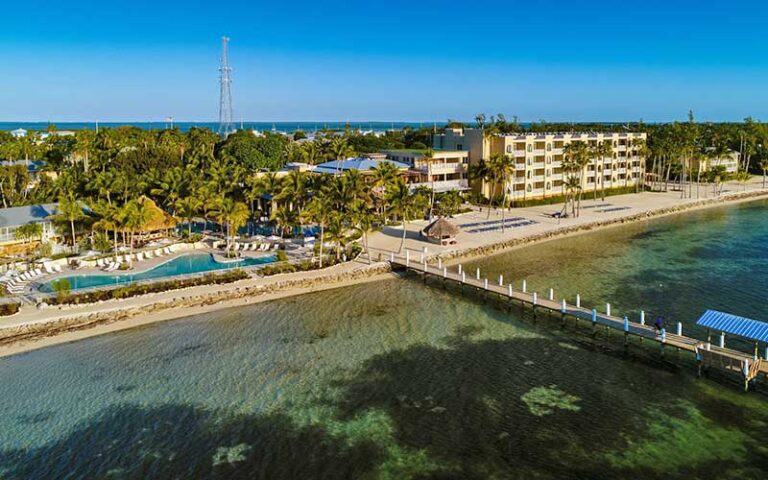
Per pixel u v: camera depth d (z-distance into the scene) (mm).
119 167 120188
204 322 59219
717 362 46000
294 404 42844
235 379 46781
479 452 36719
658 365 48531
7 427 40188
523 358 50281
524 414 41062
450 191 116000
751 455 35906
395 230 100938
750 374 44156
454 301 65562
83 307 59562
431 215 109812
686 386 44812
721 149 160250
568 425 39562
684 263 81938
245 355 51344
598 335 55031
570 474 34469
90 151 126375
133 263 77125
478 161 124250
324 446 37656
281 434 39062
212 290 65375
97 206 78312
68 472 35406
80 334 55750
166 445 38000
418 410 41812
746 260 83188
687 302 63906
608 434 38469
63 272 72312
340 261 78562
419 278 74750
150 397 44062
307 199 92375
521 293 64250
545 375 47000
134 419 41062
